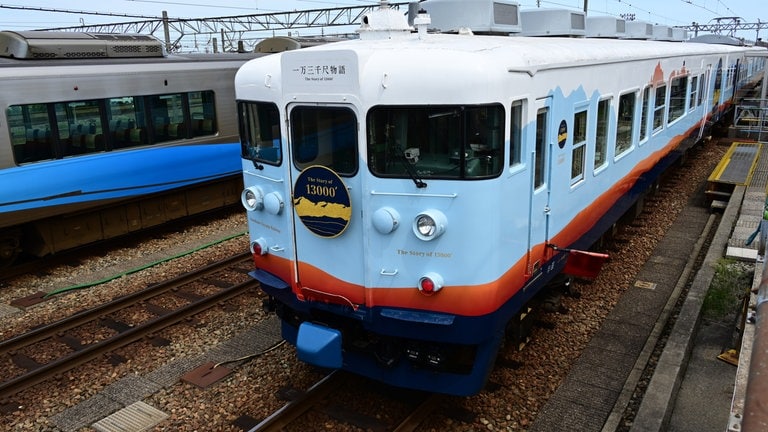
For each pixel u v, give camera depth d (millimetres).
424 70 4016
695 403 5043
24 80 8477
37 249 9273
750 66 23750
